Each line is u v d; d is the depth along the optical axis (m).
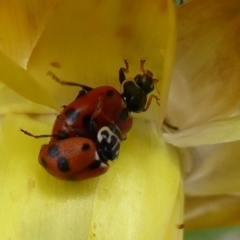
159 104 0.06
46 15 0.06
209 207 0.07
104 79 0.06
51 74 0.06
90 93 0.06
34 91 0.06
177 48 0.06
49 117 0.06
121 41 0.06
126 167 0.06
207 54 0.06
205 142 0.06
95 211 0.06
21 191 0.06
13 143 0.06
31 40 0.06
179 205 0.06
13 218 0.06
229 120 0.06
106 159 0.06
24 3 0.06
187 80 0.07
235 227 0.08
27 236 0.06
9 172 0.06
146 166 0.06
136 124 0.07
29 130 0.06
